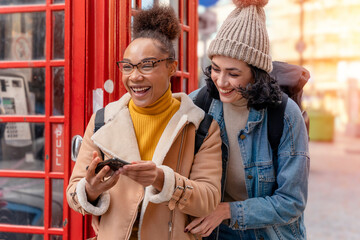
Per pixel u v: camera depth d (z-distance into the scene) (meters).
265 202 1.56
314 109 15.62
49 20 2.03
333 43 20.47
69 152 1.99
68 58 1.97
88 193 1.40
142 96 1.46
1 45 2.12
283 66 1.90
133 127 1.52
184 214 1.49
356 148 12.61
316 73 21.02
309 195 6.36
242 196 1.70
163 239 1.44
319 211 5.45
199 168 1.49
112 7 1.93
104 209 1.42
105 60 1.93
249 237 1.70
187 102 1.56
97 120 1.57
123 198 1.46
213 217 1.51
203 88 1.87
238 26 1.50
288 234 1.70
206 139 1.53
